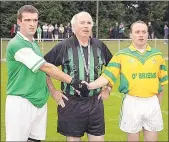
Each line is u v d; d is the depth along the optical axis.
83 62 4.54
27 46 3.97
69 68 4.54
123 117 4.76
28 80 4.03
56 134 7.00
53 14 20.73
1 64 18.94
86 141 6.60
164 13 33.16
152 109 4.66
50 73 4.05
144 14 31.86
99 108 4.67
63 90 4.62
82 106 4.58
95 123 4.68
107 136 6.94
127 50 4.66
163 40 23.00
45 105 4.30
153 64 4.62
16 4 20.12
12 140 4.03
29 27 3.97
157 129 4.73
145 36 4.58
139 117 4.67
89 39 4.65
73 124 4.63
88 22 4.44
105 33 26.45
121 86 4.69
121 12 28.80
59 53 4.55
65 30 20.34
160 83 4.79
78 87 4.46
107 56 4.80
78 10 24.17
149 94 4.64
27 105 4.05
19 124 4.02
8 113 4.04
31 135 4.30
